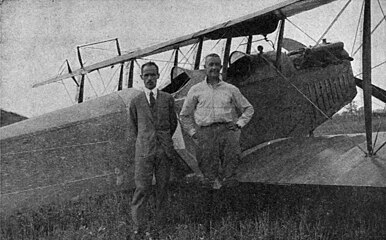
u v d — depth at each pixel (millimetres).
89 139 4793
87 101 5137
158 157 4496
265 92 6191
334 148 5617
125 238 4215
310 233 4176
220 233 4223
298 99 6699
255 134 6145
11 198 4410
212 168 4750
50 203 4641
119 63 6758
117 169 4953
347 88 7590
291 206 5324
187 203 5273
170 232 4336
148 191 4469
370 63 4680
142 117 4520
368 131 4887
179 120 5254
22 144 4469
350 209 5086
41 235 4293
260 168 5328
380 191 5680
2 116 7320
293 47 7652
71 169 4684
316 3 5301
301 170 5000
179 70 5922
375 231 4227
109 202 5414
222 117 4688
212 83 4797
